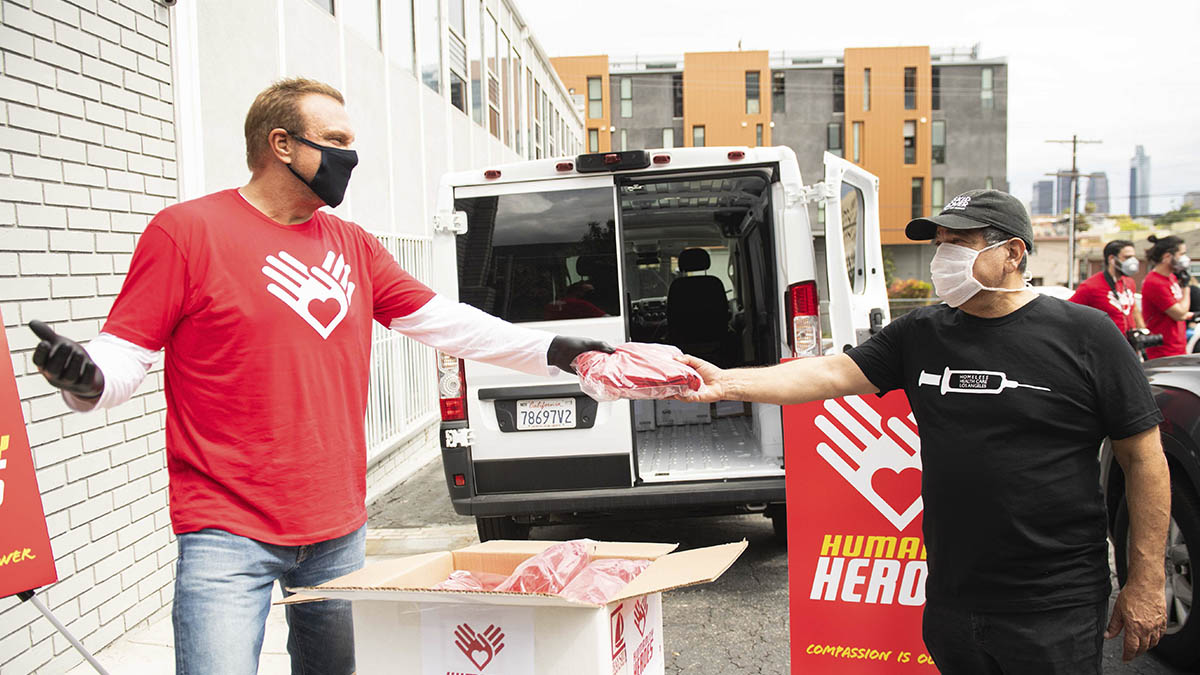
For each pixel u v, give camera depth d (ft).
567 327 15.14
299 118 6.74
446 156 35.32
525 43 60.03
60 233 11.39
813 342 14.62
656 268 25.07
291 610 7.38
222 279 6.43
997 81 164.86
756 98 168.25
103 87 12.36
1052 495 6.43
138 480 12.89
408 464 26.81
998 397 6.59
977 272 6.65
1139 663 11.05
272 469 6.57
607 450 14.93
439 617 6.10
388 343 25.38
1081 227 242.37
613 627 5.99
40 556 8.27
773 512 16.38
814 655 9.95
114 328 6.14
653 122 170.71
